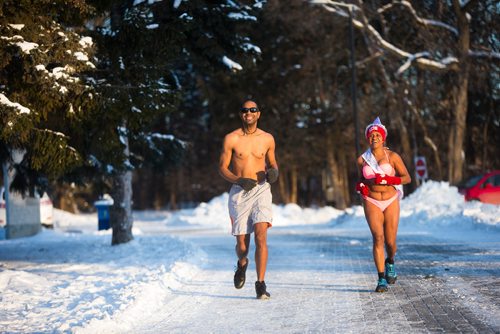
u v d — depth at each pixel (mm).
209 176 92438
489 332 8602
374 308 10695
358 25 53000
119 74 18297
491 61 50562
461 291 11773
